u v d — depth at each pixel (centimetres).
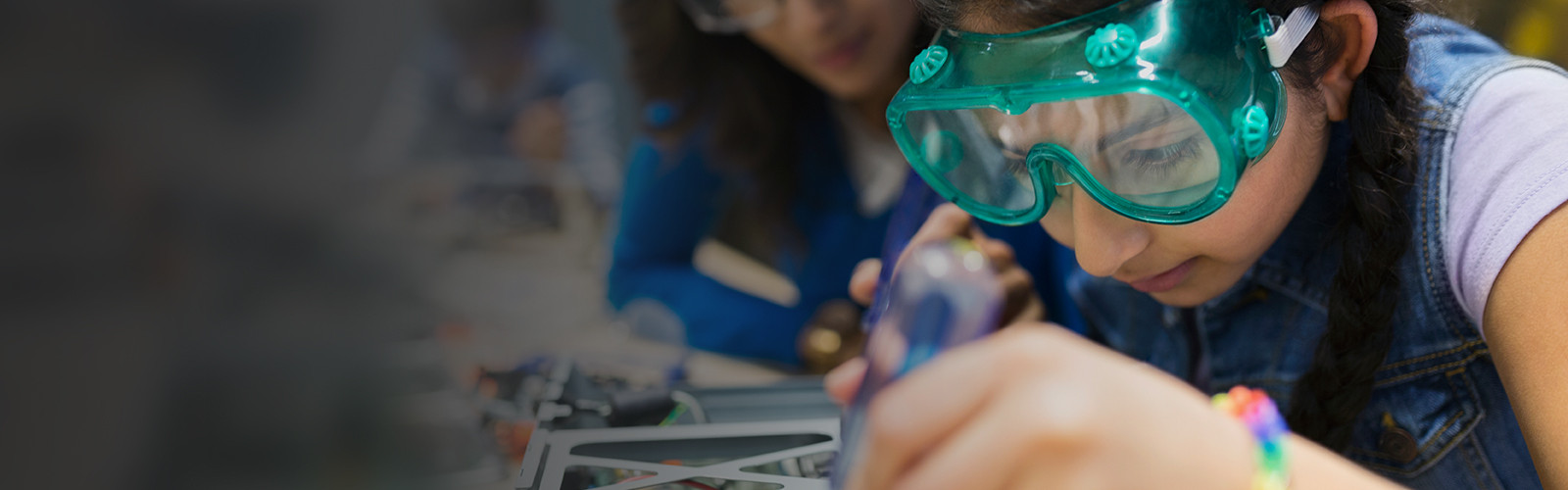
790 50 129
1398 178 64
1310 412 71
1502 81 64
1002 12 56
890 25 126
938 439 28
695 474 58
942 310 29
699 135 157
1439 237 66
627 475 58
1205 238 61
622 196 169
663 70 148
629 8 146
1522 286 57
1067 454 27
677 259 167
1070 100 54
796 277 154
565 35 212
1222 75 53
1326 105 64
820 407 71
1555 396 55
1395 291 66
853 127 147
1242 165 54
